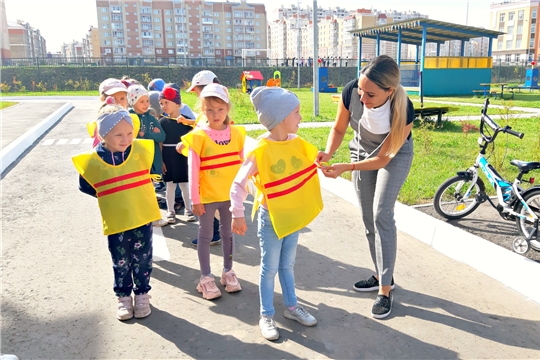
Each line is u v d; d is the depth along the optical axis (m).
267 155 2.75
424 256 4.02
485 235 4.40
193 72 43.22
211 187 3.32
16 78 38.56
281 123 2.76
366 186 3.25
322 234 4.63
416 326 2.92
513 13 65.12
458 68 26.14
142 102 4.57
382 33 27.34
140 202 3.03
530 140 9.32
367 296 3.34
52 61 43.28
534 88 29.81
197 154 3.28
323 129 11.36
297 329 2.90
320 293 3.38
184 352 2.65
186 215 5.13
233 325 2.95
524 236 4.00
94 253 4.17
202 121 3.57
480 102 19.81
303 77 46.44
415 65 26.05
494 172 4.49
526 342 2.73
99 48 84.25
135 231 3.03
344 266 3.85
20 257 4.07
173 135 4.78
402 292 3.36
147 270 3.08
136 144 3.10
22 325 2.93
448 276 3.63
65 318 3.02
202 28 87.50
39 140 11.16
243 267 3.86
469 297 3.29
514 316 3.03
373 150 3.16
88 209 5.59
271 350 2.67
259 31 92.62
